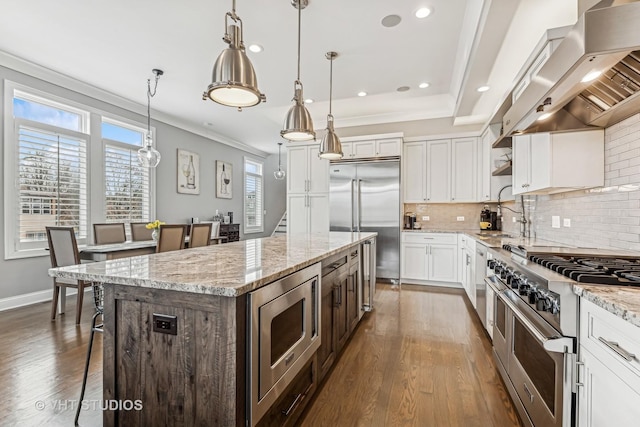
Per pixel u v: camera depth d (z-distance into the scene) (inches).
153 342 48.2
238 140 283.9
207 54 128.1
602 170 81.0
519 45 106.0
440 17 101.6
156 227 151.1
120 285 49.9
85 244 159.5
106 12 101.1
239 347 44.2
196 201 239.5
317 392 74.2
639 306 34.1
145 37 115.8
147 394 48.6
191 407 45.9
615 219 76.3
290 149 213.8
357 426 62.4
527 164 103.8
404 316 128.4
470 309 137.4
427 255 179.9
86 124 162.2
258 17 102.2
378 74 143.6
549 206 114.3
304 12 99.2
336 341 86.9
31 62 135.6
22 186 137.3
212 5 96.9
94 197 164.9
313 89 161.0
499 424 63.1
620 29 39.4
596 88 65.5
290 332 58.7
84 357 89.0
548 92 53.4
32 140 140.2
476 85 131.8
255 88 62.0
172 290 46.3
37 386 74.9
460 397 72.2
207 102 185.0
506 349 72.8
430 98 175.8
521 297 61.1
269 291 50.1
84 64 137.5
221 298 44.0
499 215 180.9
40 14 102.4
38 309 132.3
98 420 63.7
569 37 45.2
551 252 73.2
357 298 113.7
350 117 210.5
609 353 37.3
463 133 181.0
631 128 70.1
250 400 45.5
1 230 131.3
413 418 64.9
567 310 45.4
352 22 104.5
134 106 185.2
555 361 47.5
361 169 190.9
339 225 194.4
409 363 88.4
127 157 183.3
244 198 303.3
